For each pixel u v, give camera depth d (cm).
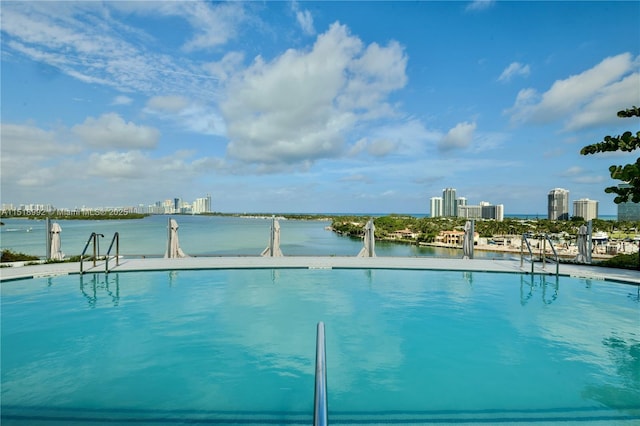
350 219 13638
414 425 306
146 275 962
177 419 316
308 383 390
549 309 684
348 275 991
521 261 1070
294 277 960
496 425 307
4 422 307
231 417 321
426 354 474
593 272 992
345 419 317
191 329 562
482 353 479
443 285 879
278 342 512
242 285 868
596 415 326
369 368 430
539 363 447
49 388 372
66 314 632
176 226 1243
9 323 582
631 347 500
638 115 916
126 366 429
